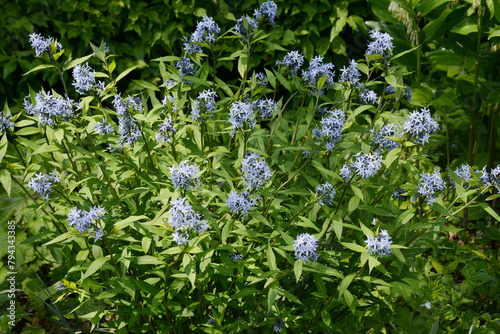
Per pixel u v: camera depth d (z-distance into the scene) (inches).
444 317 122.1
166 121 103.4
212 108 106.3
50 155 115.5
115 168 109.3
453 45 171.5
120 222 89.2
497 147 186.7
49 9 211.6
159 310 96.2
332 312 117.3
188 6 213.2
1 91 214.5
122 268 94.7
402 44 160.1
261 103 112.3
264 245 100.9
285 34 216.4
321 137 108.7
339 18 216.2
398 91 121.9
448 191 138.6
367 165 91.0
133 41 222.4
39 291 141.3
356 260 103.3
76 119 106.3
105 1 212.5
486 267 134.8
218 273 101.3
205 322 106.0
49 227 119.1
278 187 109.1
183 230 86.3
